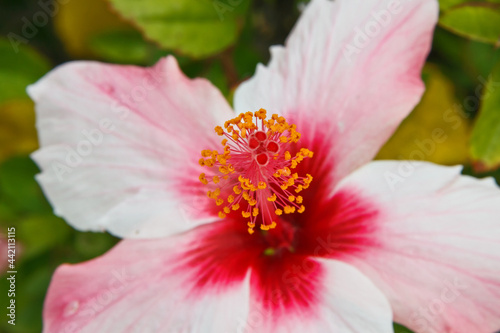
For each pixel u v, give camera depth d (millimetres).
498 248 270
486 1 302
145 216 287
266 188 289
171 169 290
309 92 291
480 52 326
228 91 332
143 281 282
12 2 386
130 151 289
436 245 274
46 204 340
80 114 288
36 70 348
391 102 283
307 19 292
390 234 279
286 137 285
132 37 344
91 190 288
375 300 272
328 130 290
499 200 273
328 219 291
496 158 298
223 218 291
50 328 278
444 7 303
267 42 371
